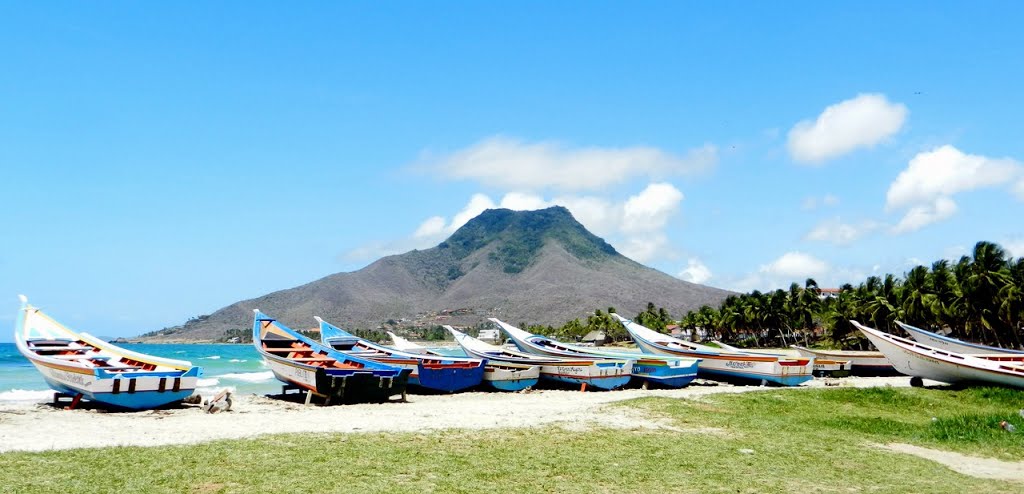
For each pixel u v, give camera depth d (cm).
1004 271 6169
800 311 10544
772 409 2325
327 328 3750
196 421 1945
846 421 2073
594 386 3130
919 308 7194
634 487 1199
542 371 3391
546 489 1165
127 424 1870
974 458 1616
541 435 1678
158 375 2272
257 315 3164
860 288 9100
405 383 2622
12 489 1059
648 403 2334
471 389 3183
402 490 1116
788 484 1260
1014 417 2106
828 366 3822
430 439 1580
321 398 2625
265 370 6300
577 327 18025
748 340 12938
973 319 6644
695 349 3800
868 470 1409
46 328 2878
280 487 1113
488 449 1479
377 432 1670
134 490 1076
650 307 17475
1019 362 3023
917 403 2592
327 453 1380
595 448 1523
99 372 2197
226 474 1188
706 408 2275
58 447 1426
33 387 4125
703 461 1423
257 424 1861
